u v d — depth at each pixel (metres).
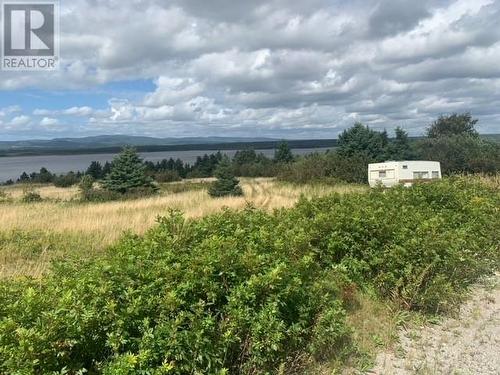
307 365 4.36
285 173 39.81
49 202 29.67
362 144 40.00
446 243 6.16
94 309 3.27
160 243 4.76
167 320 3.50
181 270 3.93
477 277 7.37
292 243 5.36
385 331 5.34
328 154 42.34
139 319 3.43
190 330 3.54
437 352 4.95
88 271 4.07
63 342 3.08
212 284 3.88
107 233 12.98
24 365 2.81
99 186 39.91
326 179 35.06
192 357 3.47
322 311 4.57
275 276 4.01
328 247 6.26
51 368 2.99
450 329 5.57
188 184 47.84
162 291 3.69
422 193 9.74
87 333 3.22
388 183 22.34
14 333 2.98
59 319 3.06
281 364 4.04
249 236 5.30
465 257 6.48
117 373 2.99
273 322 3.87
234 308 3.84
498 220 8.71
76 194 37.00
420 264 6.06
